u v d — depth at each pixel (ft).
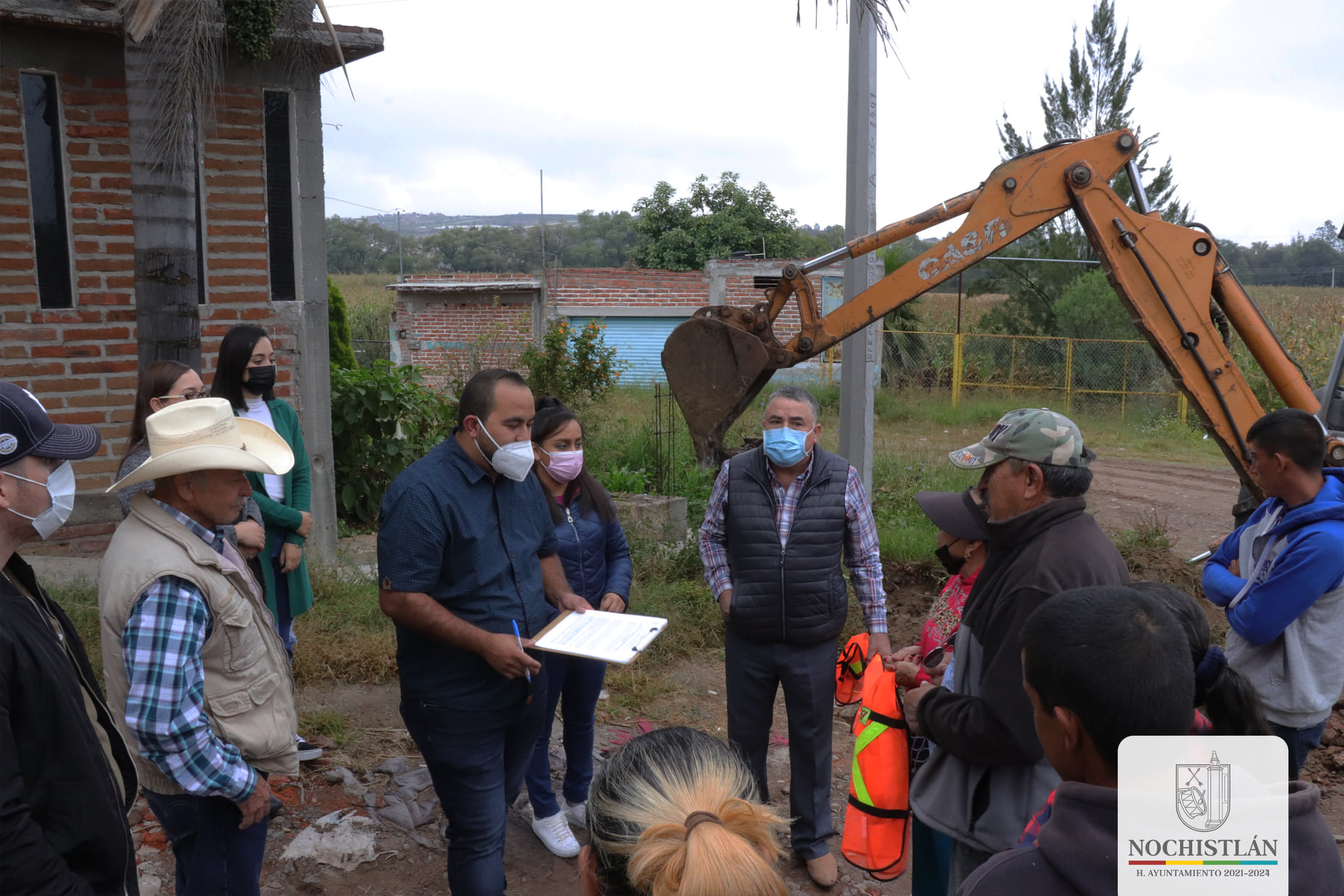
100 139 19.75
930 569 23.76
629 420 41.83
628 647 9.07
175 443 7.61
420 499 9.11
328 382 22.82
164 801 8.02
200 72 13.98
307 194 22.09
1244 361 51.65
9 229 18.97
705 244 96.27
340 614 18.49
